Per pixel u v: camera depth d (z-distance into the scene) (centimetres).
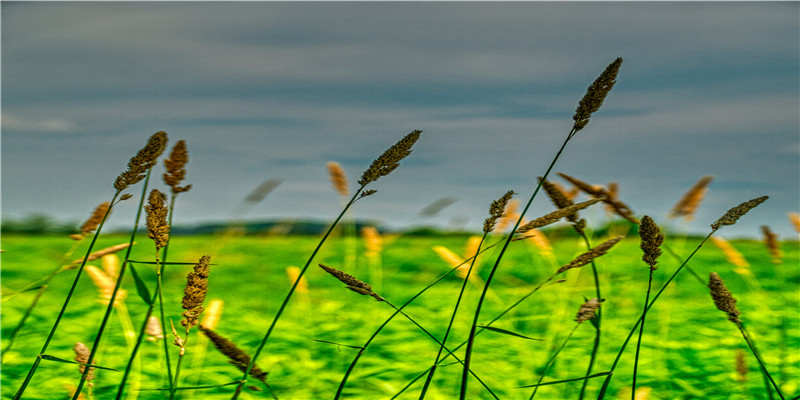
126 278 662
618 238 147
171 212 165
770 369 362
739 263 354
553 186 197
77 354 184
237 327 442
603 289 505
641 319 162
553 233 417
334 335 428
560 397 326
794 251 787
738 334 428
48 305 519
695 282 636
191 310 160
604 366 370
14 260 738
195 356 357
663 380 341
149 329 189
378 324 461
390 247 835
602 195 201
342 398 321
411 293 589
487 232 151
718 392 325
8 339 398
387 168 145
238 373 345
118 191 160
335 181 354
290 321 480
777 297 548
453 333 437
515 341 413
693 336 430
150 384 320
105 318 165
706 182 304
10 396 295
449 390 329
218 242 409
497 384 336
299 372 346
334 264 750
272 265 740
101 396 300
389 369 349
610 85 144
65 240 903
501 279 613
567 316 462
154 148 157
